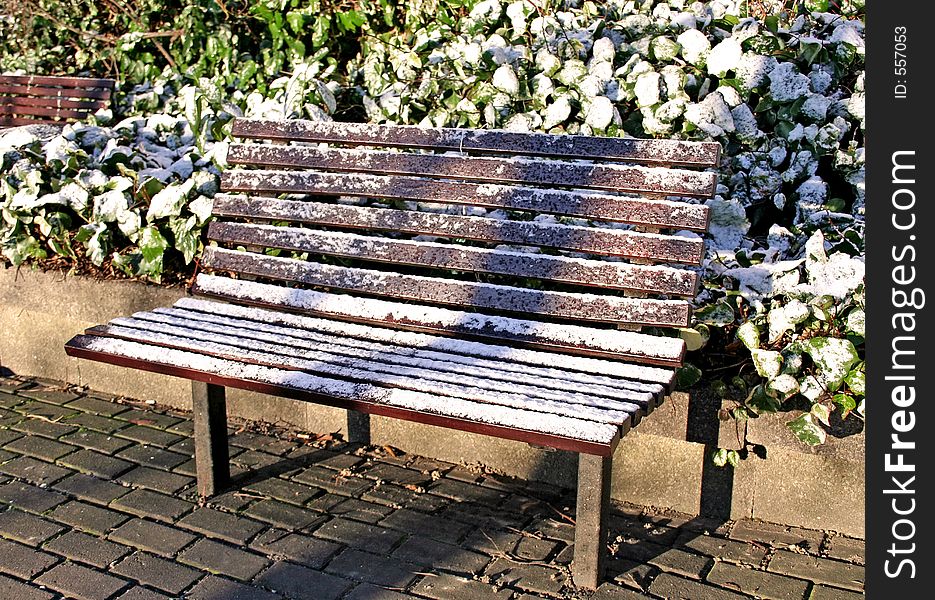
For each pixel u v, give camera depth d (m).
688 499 3.59
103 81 5.95
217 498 3.64
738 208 3.88
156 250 4.36
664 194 3.37
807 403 3.32
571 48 4.59
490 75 4.67
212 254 4.01
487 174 3.65
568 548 3.33
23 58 7.11
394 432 4.08
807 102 4.03
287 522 3.48
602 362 3.24
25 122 6.06
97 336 3.52
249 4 5.98
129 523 3.46
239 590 3.06
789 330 3.39
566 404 2.91
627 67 4.38
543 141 3.60
